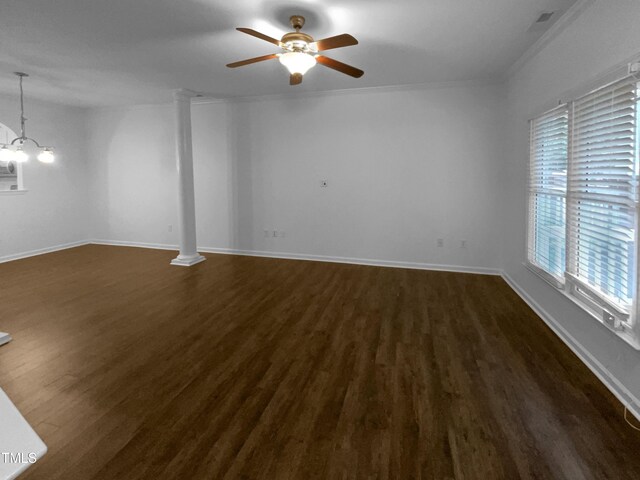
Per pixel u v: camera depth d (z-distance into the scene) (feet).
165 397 7.35
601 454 5.79
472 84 15.92
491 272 16.60
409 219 17.48
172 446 6.00
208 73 14.57
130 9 9.18
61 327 10.73
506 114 15.30
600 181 8.02
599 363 8.00
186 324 10.96
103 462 5.65
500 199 16.16
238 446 6.01
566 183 9.66
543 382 7.84
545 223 11.29
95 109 22.11
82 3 8.90
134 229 22.41
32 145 19.90
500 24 9.98
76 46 11.64
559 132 10.14
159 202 21.66
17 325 10.87
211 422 6.61
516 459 5.71
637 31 6.67
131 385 7.77
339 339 9.95
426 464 5.63
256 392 7.52
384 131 17.31
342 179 18.26
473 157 16.31
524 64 12.84
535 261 12.12
